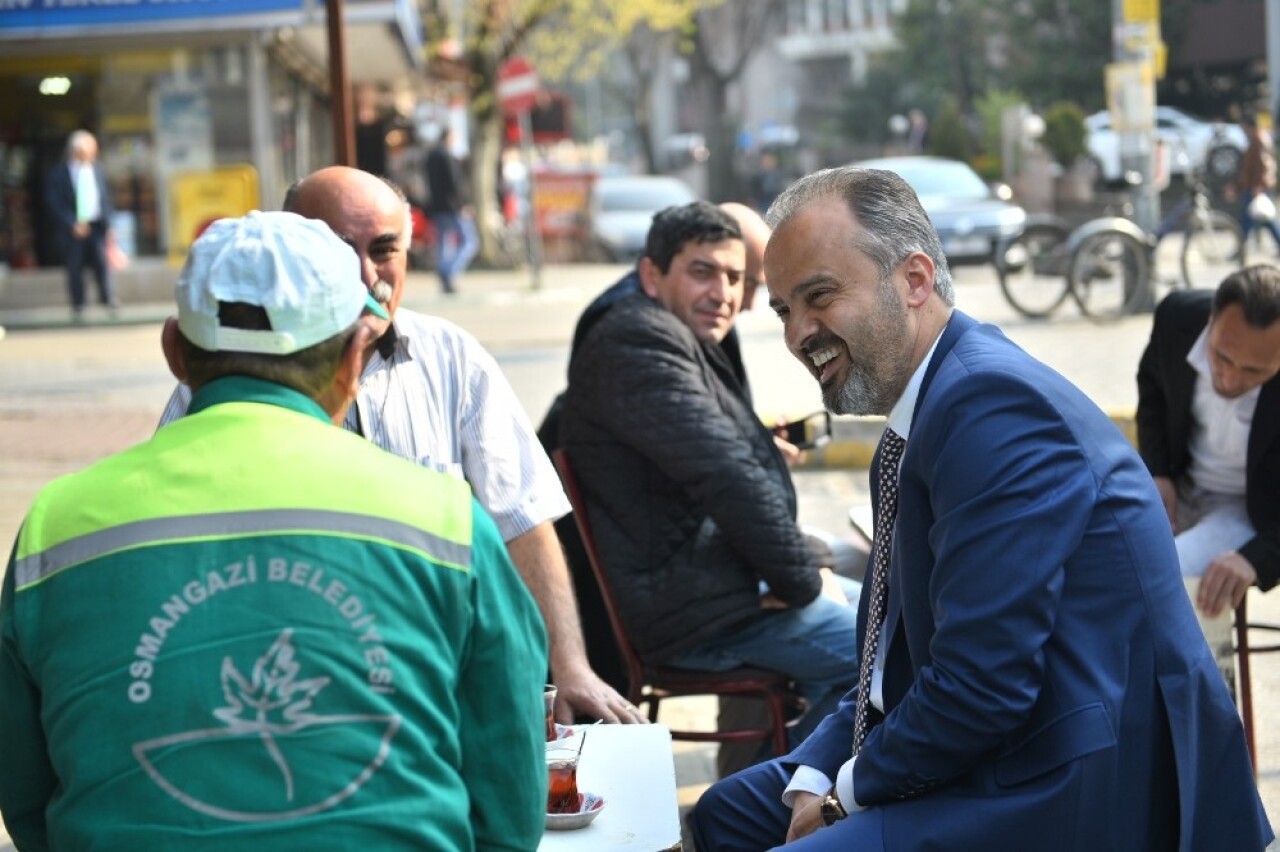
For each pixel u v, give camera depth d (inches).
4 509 335.9
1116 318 565.0
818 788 120.2
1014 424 102.8
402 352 142.5
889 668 112.0
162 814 75.2
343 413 90.0
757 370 492.4
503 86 852.6
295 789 75.9
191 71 811.4
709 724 219.6
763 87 2878.9
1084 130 1141.1
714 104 2178.9
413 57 987.3
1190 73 1754.4
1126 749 101.7
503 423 145.8
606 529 169.8
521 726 83.3
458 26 1290.6
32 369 565.9
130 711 76.2
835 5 2812.5
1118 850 101.7
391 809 77.0
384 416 140.5
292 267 83.9
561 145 1747.0
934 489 104.6
